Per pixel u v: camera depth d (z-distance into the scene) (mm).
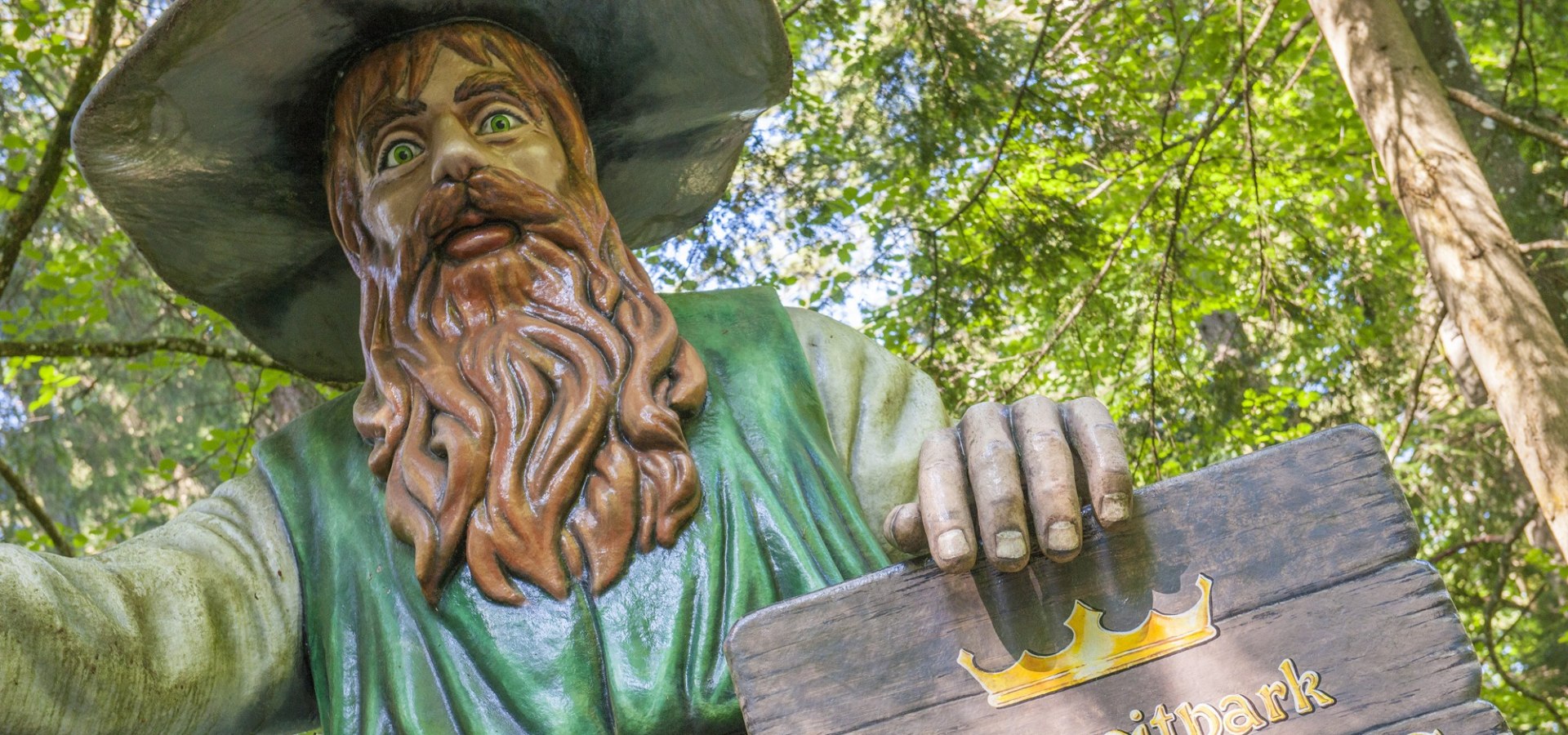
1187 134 9664
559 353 2426
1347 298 9922
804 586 2311
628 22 2785
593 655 2254
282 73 2695
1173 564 1764
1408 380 10469
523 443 2344
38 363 8352
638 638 2252
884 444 2596
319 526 2514
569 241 2559
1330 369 10094
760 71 2848
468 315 2494
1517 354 6355
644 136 3002
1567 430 6199
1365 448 1786
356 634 2396
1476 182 6676
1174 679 1715
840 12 8992
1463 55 8680
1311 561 1748
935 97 8305
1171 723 1698
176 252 2924
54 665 2117
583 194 2682
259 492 2588
